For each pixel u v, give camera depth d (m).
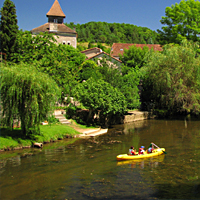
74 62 39.91
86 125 27.47
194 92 34.44
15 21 30.30
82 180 12.25
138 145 20.14
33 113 17.45
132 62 48.75
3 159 15.59
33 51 28.09
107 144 20.38
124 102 29.66
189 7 45.94
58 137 21.80
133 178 12.54
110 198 10.32
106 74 33.56
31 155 16.59
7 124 17.59
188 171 13.55
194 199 10.18
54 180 12.23
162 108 40.53
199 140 21.97
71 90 28.92
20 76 17.08
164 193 10.75
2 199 10.20
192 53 34.94
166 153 17.41
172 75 34.97
